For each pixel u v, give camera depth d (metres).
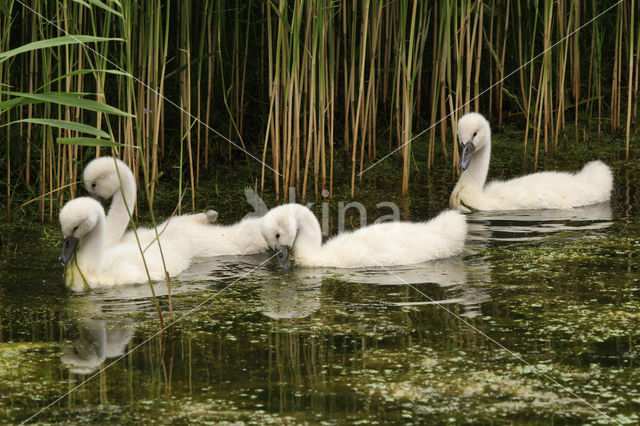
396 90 19.86
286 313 10.02
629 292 10.41
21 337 9.23
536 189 15.54
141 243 12.33
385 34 21.02
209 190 17.36
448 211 13.12
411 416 7.17
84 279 11.19
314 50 15.84
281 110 18.56
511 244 12.95
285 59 16.27
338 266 12.37
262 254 13.34
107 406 7.44
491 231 13.80
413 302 10.32
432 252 12.42
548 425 6.98
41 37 14.19
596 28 20.70
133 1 16.00
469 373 8.08
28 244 13.45
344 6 18.20
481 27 18.62
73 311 10.19
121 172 13.07
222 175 18.56
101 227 11.30
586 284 10.79
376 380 7.93
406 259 12.30
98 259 11.34
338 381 7.92
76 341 9.11
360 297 10.62
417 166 19.05
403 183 16.67
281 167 18.77
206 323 9.68
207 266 12.50
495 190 15.80
